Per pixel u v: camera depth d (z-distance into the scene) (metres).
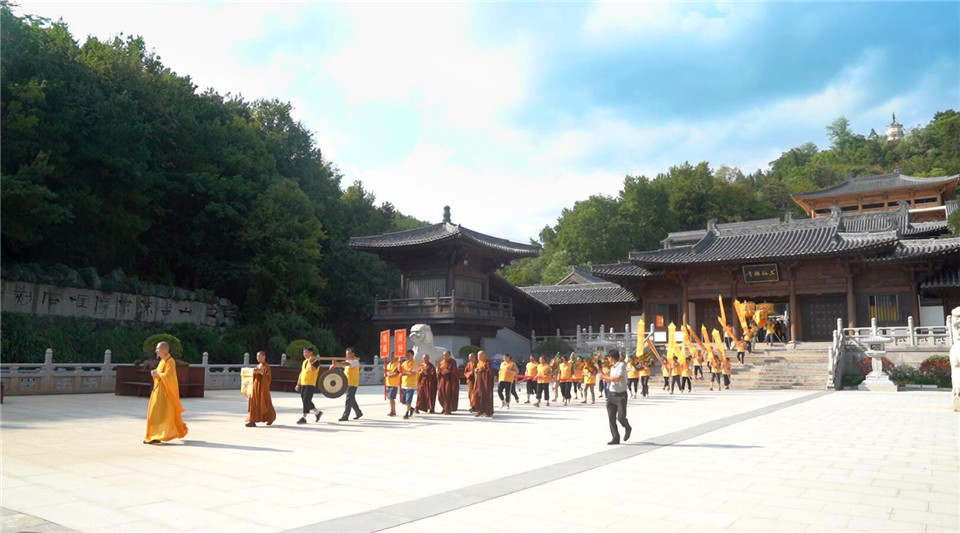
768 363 39.38
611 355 13.30
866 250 42.41
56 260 38.22
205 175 45.88
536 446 12.58
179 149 47.19
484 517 7.02
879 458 11.20
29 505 7.44
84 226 38.62
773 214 108.19
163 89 47.31
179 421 12.79
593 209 94.94
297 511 7.25
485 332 49.25
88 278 37.62
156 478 9.07
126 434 13.88
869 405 23.41
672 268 49.81
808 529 6.61
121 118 39.00
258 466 10.10
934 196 81.56
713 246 50.12
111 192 39.16
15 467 9.84
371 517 6.98
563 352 51.16
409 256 49.06
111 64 42.44
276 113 65.25
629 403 24.75
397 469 9.91
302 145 65.50
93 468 9.79
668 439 13.73
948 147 115.69
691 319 50.56
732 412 20.58
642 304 53.59
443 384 20.06
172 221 48.00
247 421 15.75
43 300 35.12
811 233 47.56
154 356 28.52
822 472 9.80
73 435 13.62
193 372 26.19
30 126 32.69
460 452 11.72
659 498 7.98
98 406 20.86
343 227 62.53
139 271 46.31
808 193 87.44
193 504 7.54
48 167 32.88
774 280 46.22
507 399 22.83
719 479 9.21
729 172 128.88
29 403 21.70
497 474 9.53
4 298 33.16
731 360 40.47
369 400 25.30
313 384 16.70
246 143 53.09
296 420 17.47
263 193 50.03
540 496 8.06
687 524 6.77
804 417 18.86
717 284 48.81
